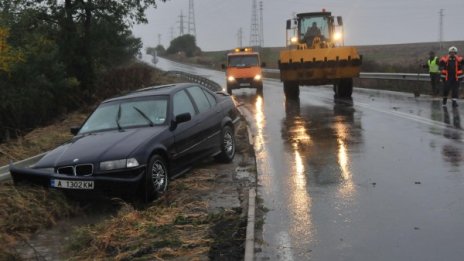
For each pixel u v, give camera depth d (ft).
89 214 22.22
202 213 20.67
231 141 31.30
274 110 56.59
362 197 21.33
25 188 22.61
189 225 19.17
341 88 66.08
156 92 27.40
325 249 16.06
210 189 24.35
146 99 26.89
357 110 51.62
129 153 22.00
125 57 116.16
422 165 26.30
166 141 24.21
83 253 17.43
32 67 56.39
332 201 21.03
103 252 17.24
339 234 17.28
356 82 90.94
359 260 15.10
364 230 17.51
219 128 29.76
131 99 27.25
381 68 98.32
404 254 15.33
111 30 72.95
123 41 78.54
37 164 23.04
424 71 84.69
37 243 18.84
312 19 73.31
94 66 74.95
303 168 27.27
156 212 20.94
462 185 22.21
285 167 27.84
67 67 70.28
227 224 19.04
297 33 73.82
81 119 51.67
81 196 21.85
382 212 19.26
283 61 64.18
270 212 20.10
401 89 74.74
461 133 34.68
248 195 22.65
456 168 25.21
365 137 35.63
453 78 49.98
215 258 15.89
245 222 19.02
